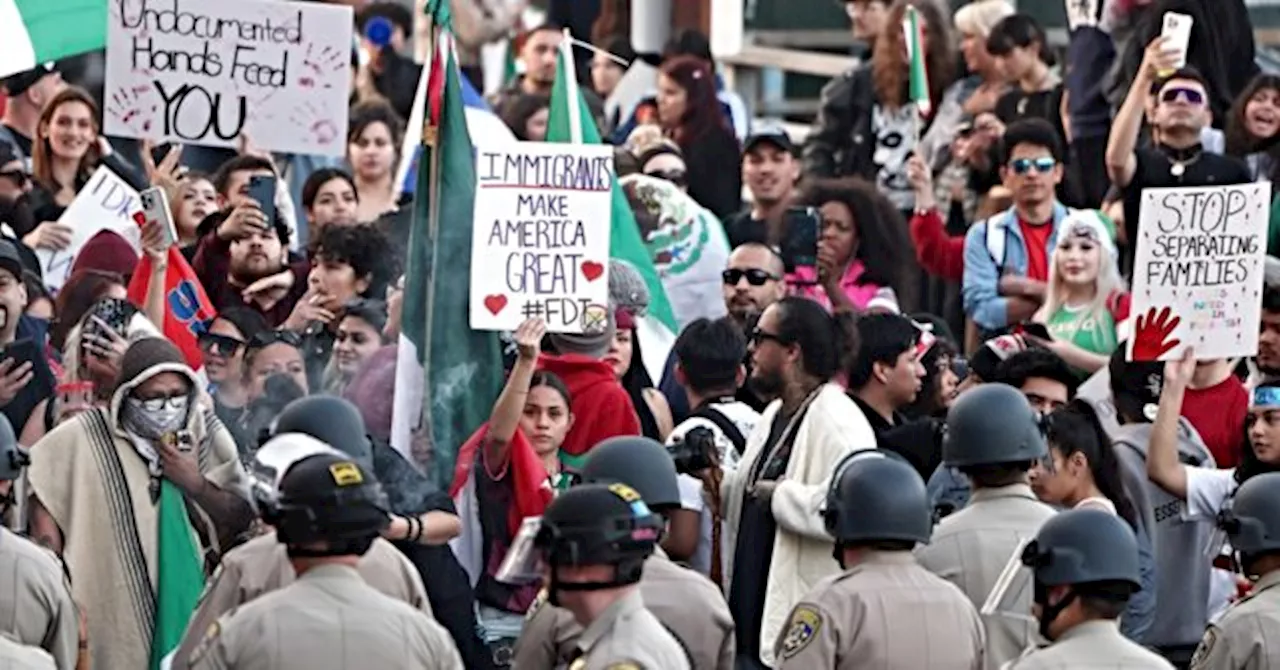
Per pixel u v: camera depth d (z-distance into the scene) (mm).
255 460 18156
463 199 22438
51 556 19047
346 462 16312
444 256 22344
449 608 20328
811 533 20484
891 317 22156
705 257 28469
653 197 28516
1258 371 25000
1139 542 21234
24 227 27984
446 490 22094
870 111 32875
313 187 28109
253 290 25438
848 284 28656
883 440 21859
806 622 18062
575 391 22844
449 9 22672
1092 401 23297
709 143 33125
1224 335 23297
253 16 23922
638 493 17734
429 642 16344
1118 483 21188
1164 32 28453
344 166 31641
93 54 33031
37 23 25328
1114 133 28656
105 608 20750
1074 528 16953
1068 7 31672
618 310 23922
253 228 25406
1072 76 31312
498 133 28516
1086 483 21062
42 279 26109
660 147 30688
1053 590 17000
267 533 18922
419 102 23297
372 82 35844
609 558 15945
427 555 20312
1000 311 28344
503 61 41094
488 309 21875
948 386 23766
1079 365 26344
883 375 22078
